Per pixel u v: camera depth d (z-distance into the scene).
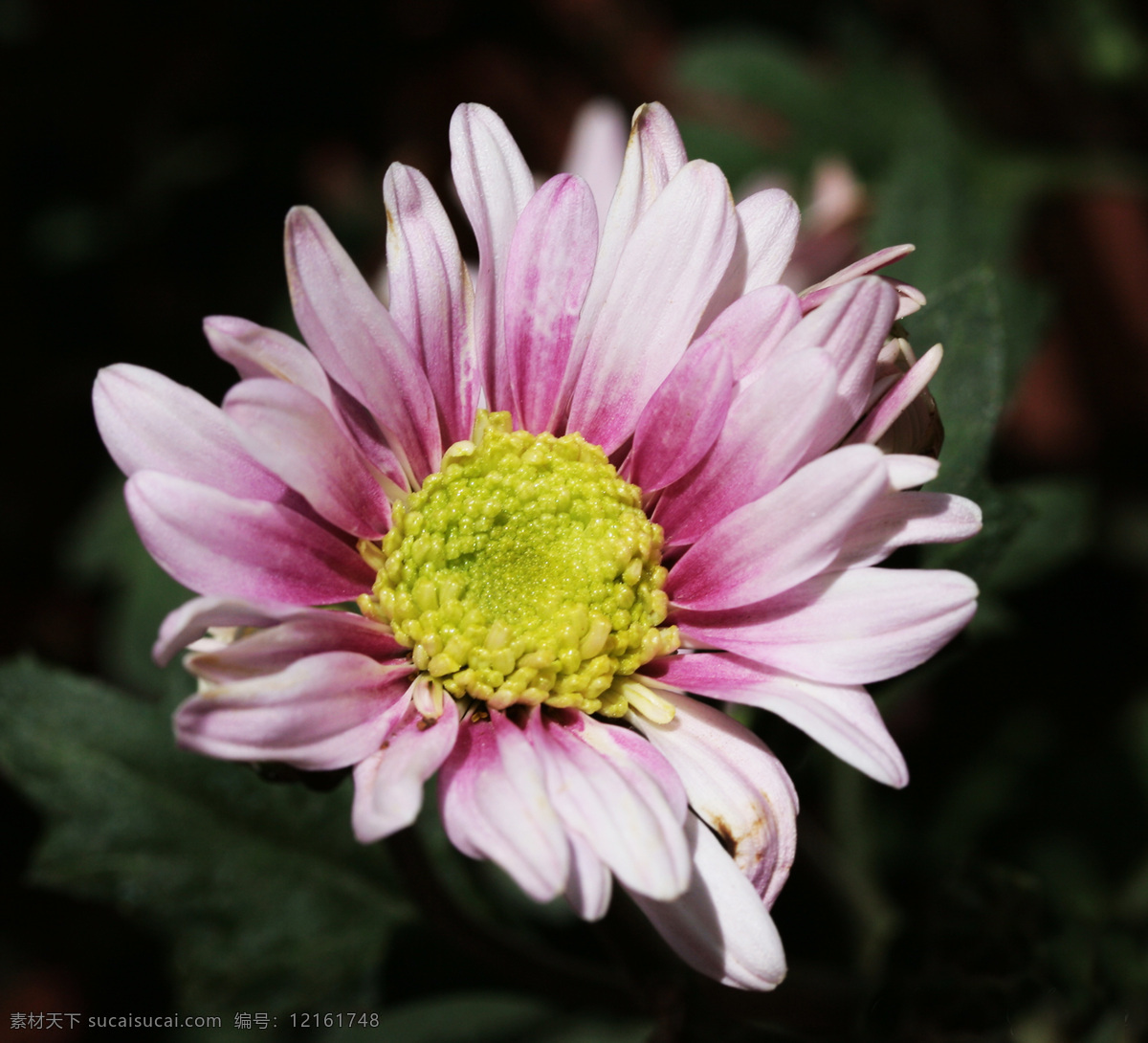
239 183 0.34
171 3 0.35
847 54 0.31
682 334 0.22
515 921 0.25
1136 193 0.34
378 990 0.25
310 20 0.36
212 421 0.21
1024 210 0.30
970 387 0.24
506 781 0.20
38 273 0.33
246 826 0.25
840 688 0.21
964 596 0.21
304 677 0.20
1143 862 0.28
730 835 0.21
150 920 0.24
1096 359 0.34
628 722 0.22
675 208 0.22
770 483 0.21
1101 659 0.30
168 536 0.21
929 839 0.29
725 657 0.22
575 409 0.22
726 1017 0.23
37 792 0.24
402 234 0.22
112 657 0.29
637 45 0.38
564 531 0.22
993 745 0.29
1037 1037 0.24
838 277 0.21
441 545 0.22
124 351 0.33
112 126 0.34
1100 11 0.32
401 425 0.22
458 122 0.22
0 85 0.34
